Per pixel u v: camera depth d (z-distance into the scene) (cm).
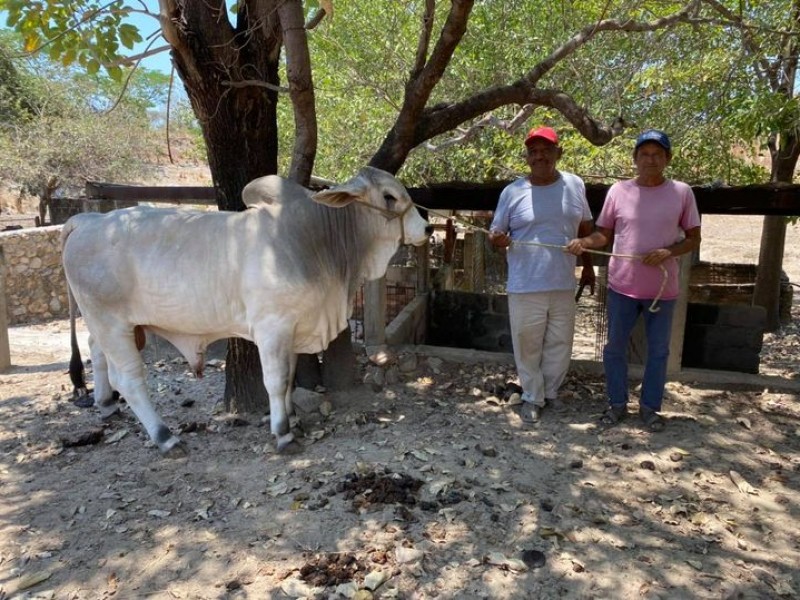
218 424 443
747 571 285
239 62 425
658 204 393
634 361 557
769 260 897
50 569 291
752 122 684
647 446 404
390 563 289
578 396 486
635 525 320
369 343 561
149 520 328
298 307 373
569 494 347
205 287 374
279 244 369
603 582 277
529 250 422
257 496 348
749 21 717
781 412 455
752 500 344
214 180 453
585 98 800
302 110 430
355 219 387
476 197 548
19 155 1611
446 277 774
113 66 446
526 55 856
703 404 470
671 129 805
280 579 281
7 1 419
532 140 405
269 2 426
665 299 405
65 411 479
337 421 444
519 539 307
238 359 455
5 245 954
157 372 560
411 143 489
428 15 447
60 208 1197
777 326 917
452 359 544
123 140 1792
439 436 418
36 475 380
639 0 645
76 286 386
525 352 439
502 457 389
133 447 413
